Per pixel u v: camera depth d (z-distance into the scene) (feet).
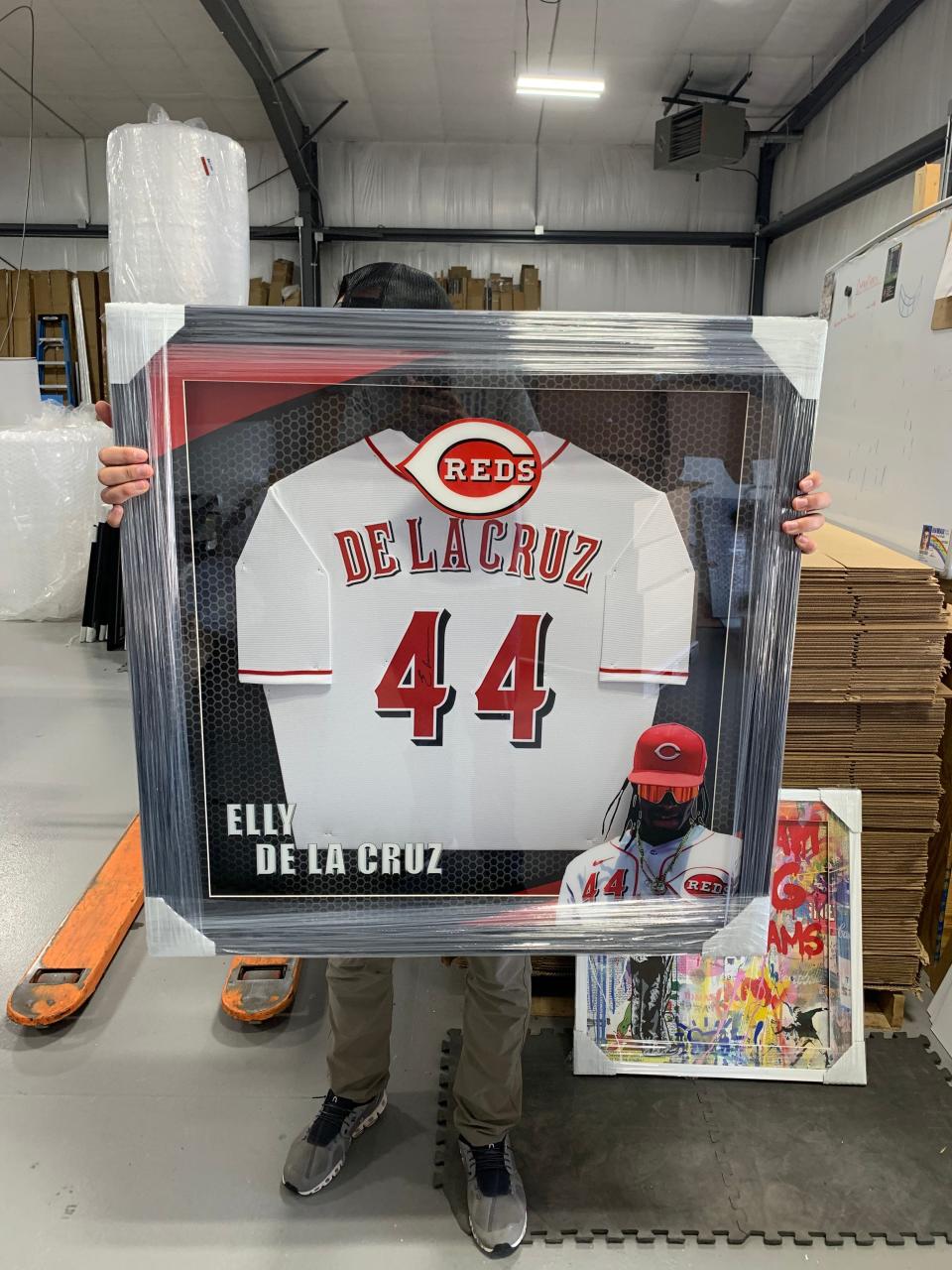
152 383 3.48
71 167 24.93
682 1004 5.94
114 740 11.89
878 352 7.97
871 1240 4.76
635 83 20.56
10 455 17.49
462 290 24.08
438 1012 6.55
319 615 3.74
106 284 24.35
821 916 6.01
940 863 6.78
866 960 6.33
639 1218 4.86
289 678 3.79
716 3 16.74
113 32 18.38
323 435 3.58
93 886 7.88
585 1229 4.78
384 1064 5.19
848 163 19.30
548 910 4.08
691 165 21.09
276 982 6.58
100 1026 6.39
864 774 6.26
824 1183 5.09
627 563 3.75
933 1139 5.40
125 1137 5.38
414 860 4.03
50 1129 5.44
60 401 24.63
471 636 3.81
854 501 8.46
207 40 18.79
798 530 3.69
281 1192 5.01
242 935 4.03
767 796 3.99
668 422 3.61
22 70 20.36
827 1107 5.64
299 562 3.68
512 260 25.18
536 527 3.71
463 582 3.75
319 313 3.45
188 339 3.45
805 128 21.81
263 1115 5.57
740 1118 5.54
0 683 14.33
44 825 9.42
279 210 24.93
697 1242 4.76
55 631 17.52
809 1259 4.68
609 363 3.54
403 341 3.49
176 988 6.82
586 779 3.97
